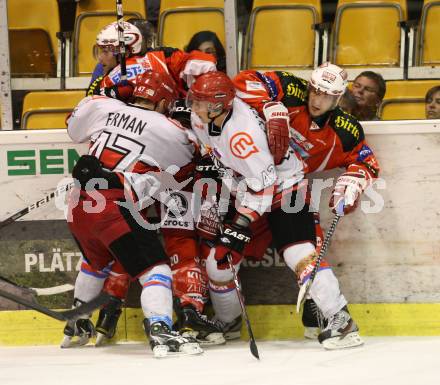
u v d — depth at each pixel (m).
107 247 12.94
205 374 11.05
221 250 12.73
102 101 13.40
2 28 15.94
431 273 14.23
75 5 18.00
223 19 17.75
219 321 13.98
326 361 11.86
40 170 14.30
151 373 11.23
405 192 14.18
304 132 13.44
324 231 14.33
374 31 18.55
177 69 14.24
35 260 14.42
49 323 14.48
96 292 13.98
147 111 13.22
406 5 18.61
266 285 14.39
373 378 10.52
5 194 14.34
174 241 13.94
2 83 16.14
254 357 12.31
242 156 12.41
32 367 12.07
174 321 14.55
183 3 17.84
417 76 18.09
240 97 13.09
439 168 14.09
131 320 14.44
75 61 17.89
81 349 13.85
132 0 17.97
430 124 14.03
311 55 18.42
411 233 14.22
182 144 13.24
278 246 13.29
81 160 12.95
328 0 19.00
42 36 17.81
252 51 18.50
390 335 14.29
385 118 17.53
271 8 18.44
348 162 13.72
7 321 14.52
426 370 10.92
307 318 14.09
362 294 14.31
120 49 13.75
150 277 12.82
